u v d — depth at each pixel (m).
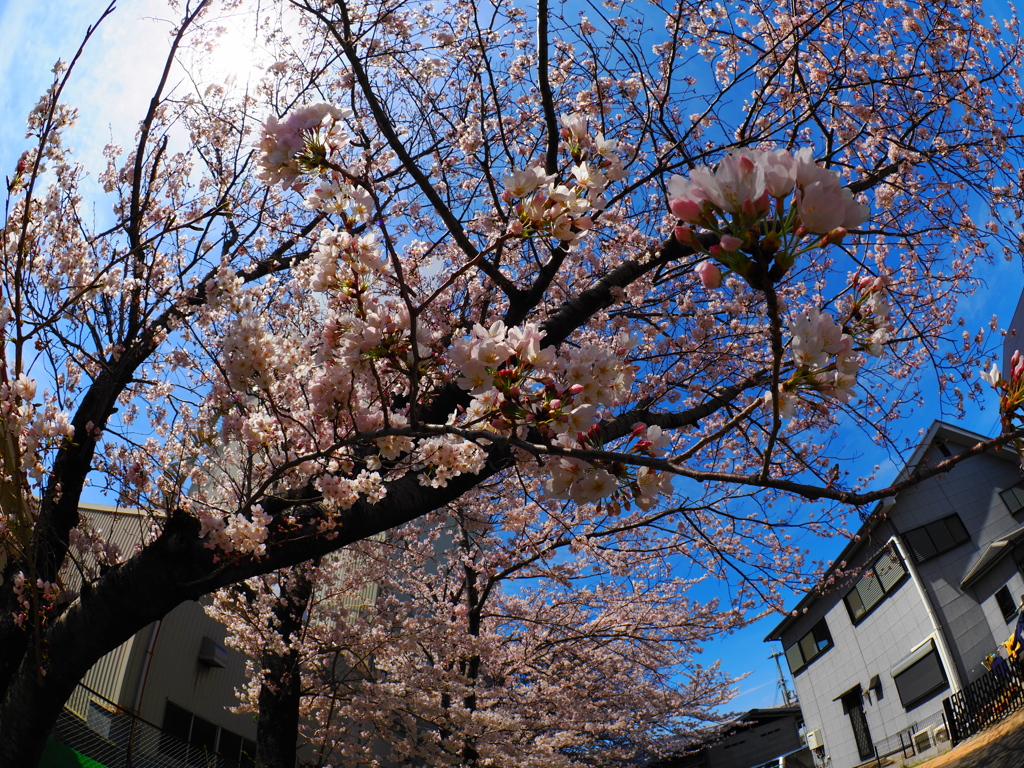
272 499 3.64
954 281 7.17
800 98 6.04
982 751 10.83
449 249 6.49
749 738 23.22
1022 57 6.36
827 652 19.50
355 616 9.44
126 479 4.52
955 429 16.36
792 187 1.17
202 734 10.45
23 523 3.38
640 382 6.13
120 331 4.86
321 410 2.64
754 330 6.33
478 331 2.04
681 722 17.38
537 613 11.73
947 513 15.84
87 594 3.55
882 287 1.76
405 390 3.67
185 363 4.71
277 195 6.21
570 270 6.83
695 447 1.76
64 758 6.75
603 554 9.26
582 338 6.54
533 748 9.31
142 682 8.39
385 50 5.44
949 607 15.02
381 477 3.61
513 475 7.05
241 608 7.54
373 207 2.34
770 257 1.20
